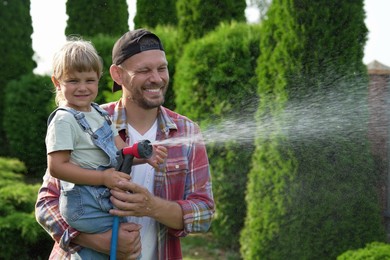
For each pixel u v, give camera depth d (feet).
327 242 18.66
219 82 23.89
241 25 24.89
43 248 19.88
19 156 37.55
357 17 18.37
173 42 31.04
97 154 8.75
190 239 25.73
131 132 9.48
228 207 24.08
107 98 28.12
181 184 9.40
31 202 21.31
